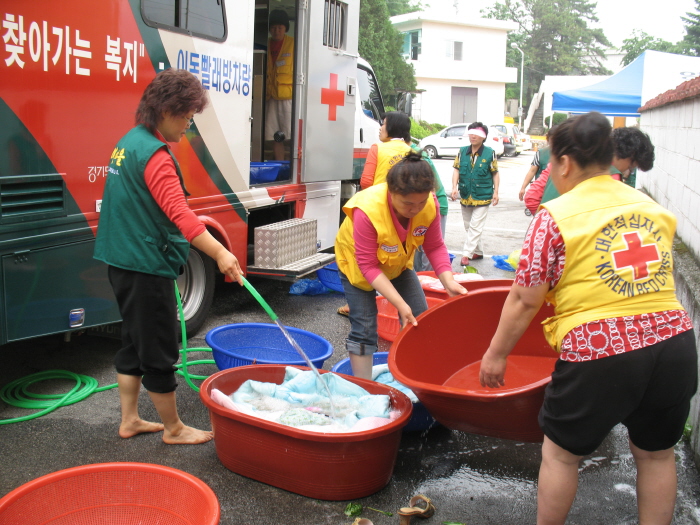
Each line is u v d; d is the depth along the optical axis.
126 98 3.75
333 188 6.74
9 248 3.17
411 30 39.44
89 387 3.78
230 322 5.38
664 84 13.19
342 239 3.31
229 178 4.83
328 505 2.74
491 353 2.34
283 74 6.33
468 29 39.56
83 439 3.22
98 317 3.73
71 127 3.42
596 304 2.06
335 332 5.24
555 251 2.10
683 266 4.56
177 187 2.82
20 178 3.17
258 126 6.52
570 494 2.21
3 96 3.06
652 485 2.27
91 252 3.63
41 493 2.19
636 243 2.06
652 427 2.19
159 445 3.19
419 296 3.49
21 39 3.12
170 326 3.00
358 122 7.70
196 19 4.29
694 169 5.05
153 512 2.30
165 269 2.91
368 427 2.75
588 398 2.06
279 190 5.58
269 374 3.37
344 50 6.25
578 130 2.14
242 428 2.80
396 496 2.84
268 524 2.59
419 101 39.19
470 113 41.06
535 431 2.75
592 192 2.14
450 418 2.83
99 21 3.52
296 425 2.80
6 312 3.20
